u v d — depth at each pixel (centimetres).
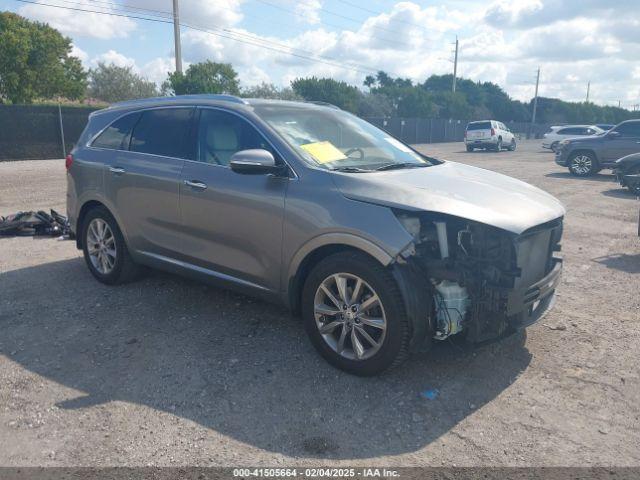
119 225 519
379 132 506
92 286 549
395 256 337
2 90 3253
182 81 3048
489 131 3062
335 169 395
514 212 359
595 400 347
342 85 5150
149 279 566
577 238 793
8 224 775
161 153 482
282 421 322
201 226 443
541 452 296
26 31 3244
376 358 355
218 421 322
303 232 376
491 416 329
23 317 471
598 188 1323
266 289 413
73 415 327
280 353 405
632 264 653
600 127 3141
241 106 441
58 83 3456
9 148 2142
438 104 6606
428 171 419
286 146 404
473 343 360
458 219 339
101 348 414
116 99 4584
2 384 362
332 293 375
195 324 457
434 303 350
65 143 2309
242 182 413
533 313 387
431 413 332
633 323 468
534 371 382
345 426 318
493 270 346
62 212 952
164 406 338
